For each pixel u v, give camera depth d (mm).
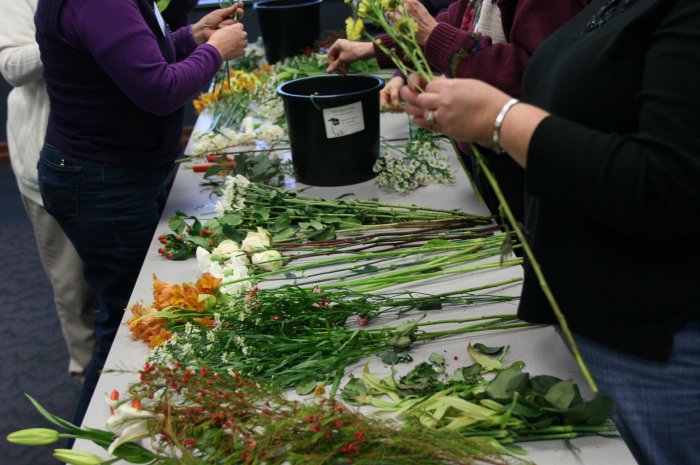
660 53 792
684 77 764
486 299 1320
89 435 938
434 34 1584
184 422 941
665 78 778
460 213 1664
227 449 923
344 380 1119
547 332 1203
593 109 890
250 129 2324
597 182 807
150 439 967
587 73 891
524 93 1092
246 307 1207
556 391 940
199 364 1091
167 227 1762
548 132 835
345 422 909
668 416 961
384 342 1185
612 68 867
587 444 943
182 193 1990
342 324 1273
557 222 963
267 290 1262
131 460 932
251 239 1519
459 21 1963
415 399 1020
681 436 970
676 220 799
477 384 1045
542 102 1004
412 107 1003
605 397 917
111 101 1732
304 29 3047
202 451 932
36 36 1730
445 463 890
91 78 1699
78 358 2525
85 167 1798
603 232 916
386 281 1394
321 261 1499
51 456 2350
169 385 997
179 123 1897
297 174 1940
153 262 1582
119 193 1823
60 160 1811
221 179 2057
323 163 1879
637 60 853
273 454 915
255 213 1662
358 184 1928
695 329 918
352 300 1290
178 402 1054
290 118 1858
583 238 936
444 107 911
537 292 1020
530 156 846
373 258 1512
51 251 2398
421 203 1770
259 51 3387
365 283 1391
